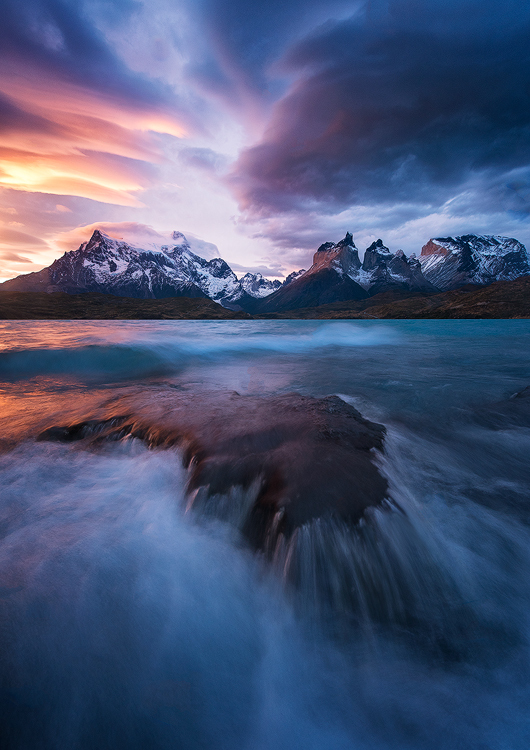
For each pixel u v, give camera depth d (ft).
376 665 6.81
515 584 8.43
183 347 53.78
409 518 9.44
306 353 51.44
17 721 5.42
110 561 8.49
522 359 43.80
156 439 14.53
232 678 6.51
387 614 7.86
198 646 6.93
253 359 44.73
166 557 8.76
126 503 11.04
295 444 12.94
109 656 6.44
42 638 6.55
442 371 34.76
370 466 11.58
